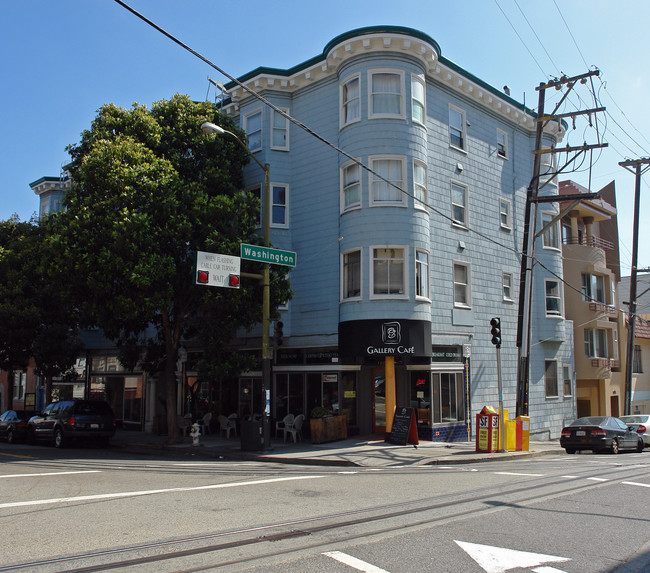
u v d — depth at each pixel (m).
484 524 7.89
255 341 23.38
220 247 17.97
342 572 5.82
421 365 21.20
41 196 35.22
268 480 12.03
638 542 7.10
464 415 22.22
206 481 11.88
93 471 13.55
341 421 20.12
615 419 21.66
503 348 24.95
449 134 23.73
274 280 19.45
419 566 6.02
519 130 27.83
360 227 20.44
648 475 13.23
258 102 23.86
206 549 6.66
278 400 22.58
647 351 39.22
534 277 27.12
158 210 17.92
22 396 37.69
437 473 13.52
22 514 8.45
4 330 25.12
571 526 7.87
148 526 7.75
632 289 28.80
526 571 5.91
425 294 20.75
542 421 26.25
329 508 8.98
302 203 22.88
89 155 18.34
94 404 22.36
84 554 6.45
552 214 28.36
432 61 22.06
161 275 17.25
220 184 19.95
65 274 17.75
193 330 22.72
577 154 20.56
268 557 6.34
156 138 19.41
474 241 24.22
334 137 22.17
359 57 21.30
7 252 25.73
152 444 20.81
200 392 26.20
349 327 20.09
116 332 20.27
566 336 28.84
